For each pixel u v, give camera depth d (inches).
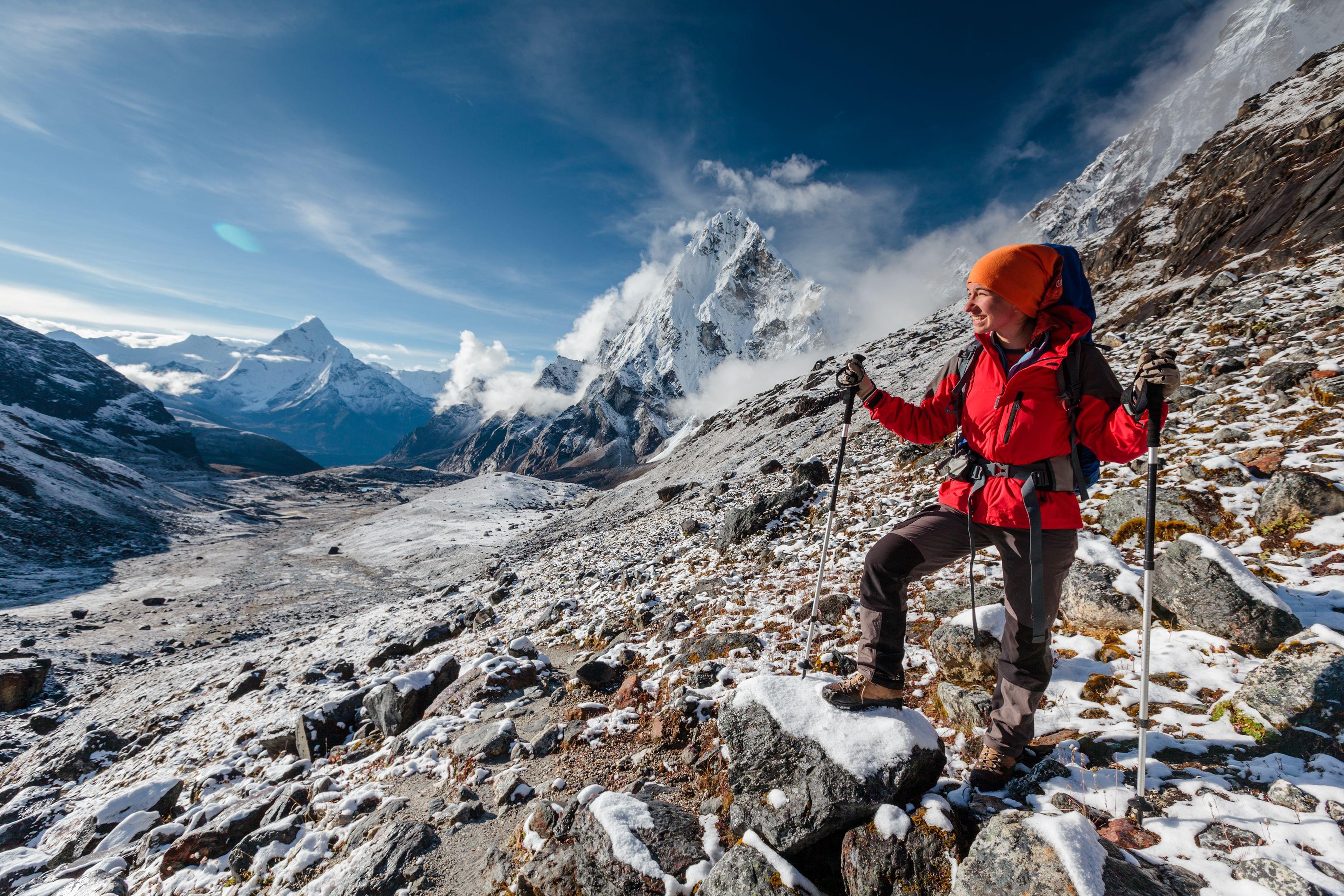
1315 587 154.6
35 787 475.5
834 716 119.6
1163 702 129.2
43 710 924.0
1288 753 105.0
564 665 334.6
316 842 203.0
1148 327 691.4
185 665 1027.9
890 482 472.7
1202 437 288.2
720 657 234.2
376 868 170.1
